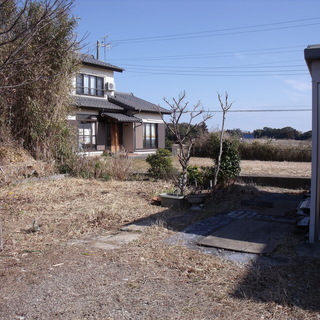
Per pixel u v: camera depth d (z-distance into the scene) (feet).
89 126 68.90
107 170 37.63
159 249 15.60
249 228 18.72
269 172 45.42
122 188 31.50
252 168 53.57
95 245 16.24
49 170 35.91
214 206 24.70
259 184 34.68
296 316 9.90
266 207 24.29
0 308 10.48
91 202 25.88
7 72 17.46
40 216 21.91
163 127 87.56
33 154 37.86
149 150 82.48
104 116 70.64
